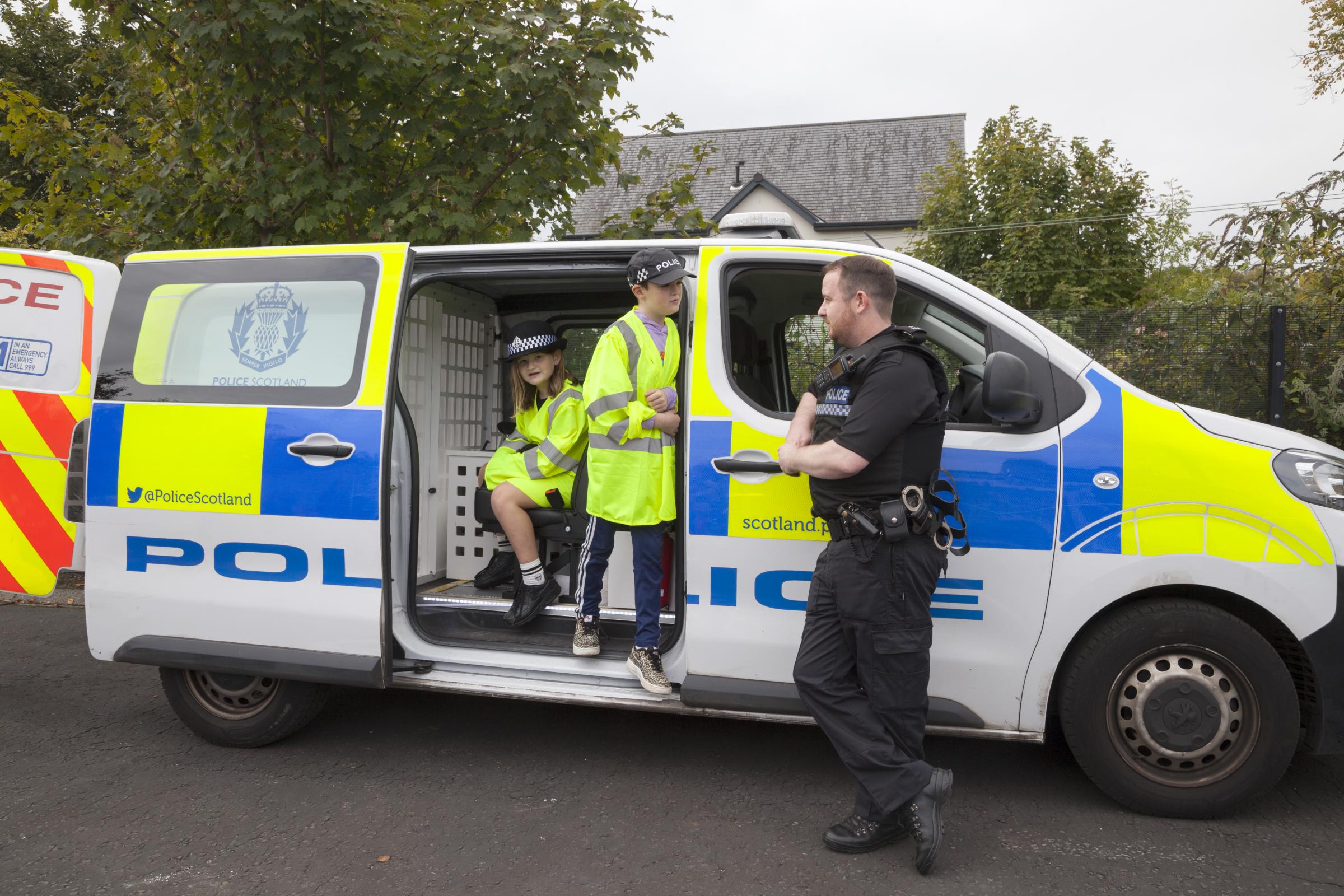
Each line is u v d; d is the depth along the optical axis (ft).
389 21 18.15
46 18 21.36
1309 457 9.37
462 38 18.90
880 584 8.33
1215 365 20.45
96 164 20.81
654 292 10.32
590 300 15.42
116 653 11.68
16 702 13.85
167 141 21.06
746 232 12.02
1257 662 9.20
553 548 13.11
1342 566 9.05
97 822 9.85
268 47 18.04
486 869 8.82
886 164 89.35
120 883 8.57
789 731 12.70
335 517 10.89
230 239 19.97
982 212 51.62
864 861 8.96
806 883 8.54
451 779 11.01
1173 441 9.32
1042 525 9.42
